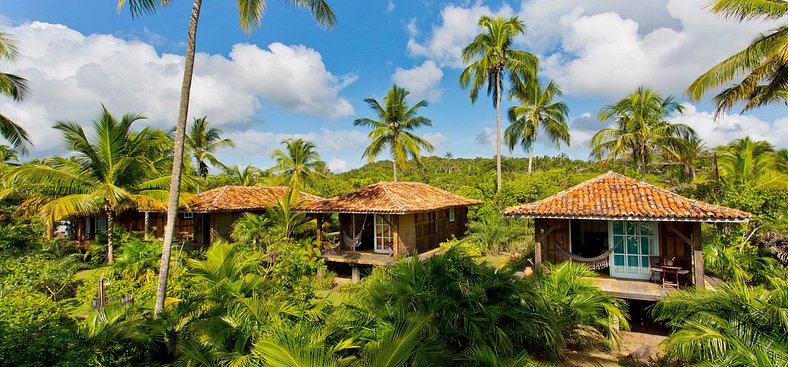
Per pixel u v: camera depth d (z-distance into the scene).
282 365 4.49
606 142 24.53
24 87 15.46
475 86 25.31
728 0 11.45
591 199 11.26
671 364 7.35
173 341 6.77
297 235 18.42
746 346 5.71
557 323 8.35
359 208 15.60
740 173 20.34
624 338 9.56
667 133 22.48
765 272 11.46
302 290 9.45
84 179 16.41
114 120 16.47
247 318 6.94
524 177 26.12
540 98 29.86
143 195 17.19
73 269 12.94
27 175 14.61
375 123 28.42
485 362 5.93
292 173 34.56
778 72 12.78
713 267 12.23
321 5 9.27
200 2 7.95
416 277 8.37
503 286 8.34
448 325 7.27
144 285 10.86
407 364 5.79
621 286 10.39
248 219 15.99
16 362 4.95
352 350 6.49
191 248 19.72
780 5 11.32
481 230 20.52
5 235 14.54
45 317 6.82
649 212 9.77
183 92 7.87
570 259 10.90
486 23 25.55
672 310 7.27
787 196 15.08
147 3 7.88
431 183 36.31
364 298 8.01
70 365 5.08
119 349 6.18
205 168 30.91
